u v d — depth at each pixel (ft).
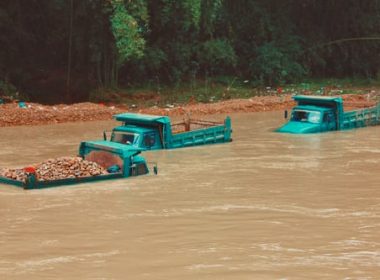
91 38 128.98
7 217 39.17
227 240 33.86
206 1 150.30
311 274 28.17
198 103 130.00
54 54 139.23
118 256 31.12
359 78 181.98
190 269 28.96
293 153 67.67
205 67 157.58
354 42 184.96
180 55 147.84
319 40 180.65
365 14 186.70
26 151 67.72
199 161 62.34
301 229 36.17
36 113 98.68
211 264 29.68
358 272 28.45
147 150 69.82
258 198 44.75
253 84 159.63
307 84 163.63
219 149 71.15
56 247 32.78
